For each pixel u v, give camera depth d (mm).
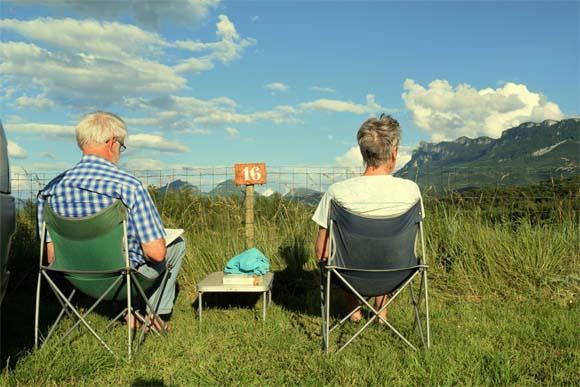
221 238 5883
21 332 3914
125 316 4090
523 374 3086
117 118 3504
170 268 3889
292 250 5547
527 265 5156
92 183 3293
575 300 4742
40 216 3484
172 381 3010
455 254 5523
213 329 3982
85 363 3105
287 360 3330
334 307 4711
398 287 3561
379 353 3363
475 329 3904
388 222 3270
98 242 3191
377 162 3500
